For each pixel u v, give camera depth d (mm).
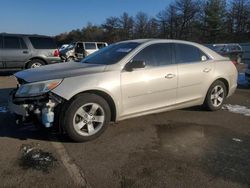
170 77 5977
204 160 4477
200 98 6676
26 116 4945
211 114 6910
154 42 5980
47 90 4828
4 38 13039
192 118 6555
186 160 4469
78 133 4977
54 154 4586
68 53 26938
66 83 4922
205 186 3777
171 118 6508
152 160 4445
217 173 4098
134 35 90812
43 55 13617
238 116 6824
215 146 5020
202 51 6793
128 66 5465
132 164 4309
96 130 5148
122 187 3723
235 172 4137
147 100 5723
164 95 5957
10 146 4848
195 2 77125
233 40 69312
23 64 13359
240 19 70625
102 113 5164
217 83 6953
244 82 12469
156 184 3797
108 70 5301
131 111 5566
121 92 5352
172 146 4984
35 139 5160
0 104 7531
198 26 72812
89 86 5012
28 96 4895
